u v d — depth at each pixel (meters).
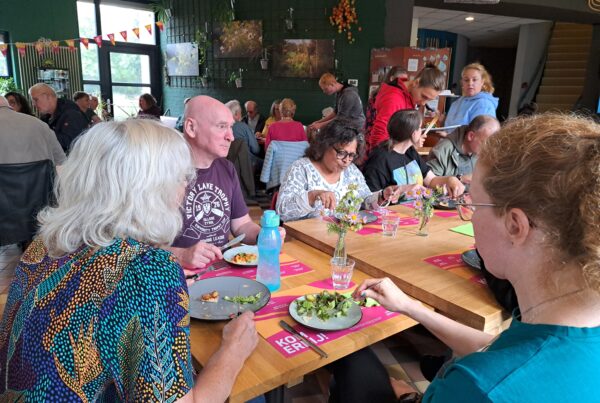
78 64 7.34
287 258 1.52
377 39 5.79
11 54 6.72
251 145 5.10
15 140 2.67
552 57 8.80
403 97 3.21
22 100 4.16
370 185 2.42
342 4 5.83
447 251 1.57
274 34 6.52
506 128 0.60
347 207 1.39
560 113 0.59
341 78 6.07
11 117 2.68
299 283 1.31
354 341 0.99
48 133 2.91
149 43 8.21
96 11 7.45
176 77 8.05
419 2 5.72
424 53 5.58
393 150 2.51
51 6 6.92
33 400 0.64
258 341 0.97
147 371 0.65
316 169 2.09
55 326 0.66
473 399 0.48
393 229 1.73
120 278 0.68
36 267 0.75
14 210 2.69
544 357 0.49
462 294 1.22
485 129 2.43
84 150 0.75
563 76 8.68
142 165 0.74
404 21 5.68
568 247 0.50
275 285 1.27
